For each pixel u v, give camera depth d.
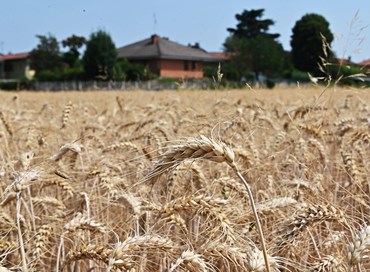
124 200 3.96
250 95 14.02
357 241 2.65
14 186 3.46
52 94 28.45
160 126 7.06
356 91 7.77
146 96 20.86
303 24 52.09
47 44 101.06
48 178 4.36
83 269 4.12
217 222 3.08
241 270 3.10
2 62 105.00
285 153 6.34
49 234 3.66
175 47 93.56
